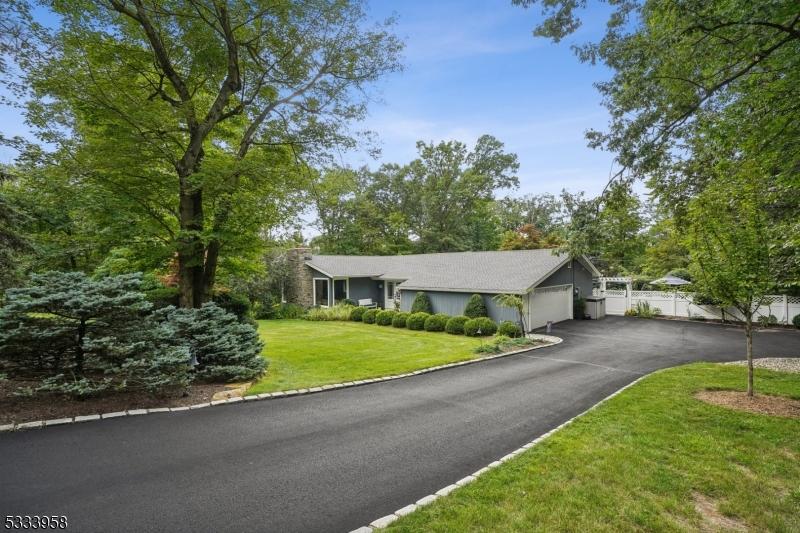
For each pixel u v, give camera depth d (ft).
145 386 22.77
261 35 34.45
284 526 11.78
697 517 12.18
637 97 25.21
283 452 16.99
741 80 25.63
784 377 30.12
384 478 14.84
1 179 32.14
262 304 78.18
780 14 19.43
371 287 86.53
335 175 40.98
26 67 27.12
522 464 15.58
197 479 14.47
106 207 31.19
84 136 31.50
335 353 40.40
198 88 35.94
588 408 23.86
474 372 33.68
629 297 77.30
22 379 22.20
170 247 32.55
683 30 20.90
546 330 58.08
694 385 27.61
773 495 13.39
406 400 25.21
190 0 29.55
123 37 31.58
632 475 14.58
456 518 11.93
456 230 130.11
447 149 129.39
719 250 24.85
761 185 26.73
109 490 13.52
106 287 21.54
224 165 32.81
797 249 24.53
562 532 11.25
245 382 28.02
